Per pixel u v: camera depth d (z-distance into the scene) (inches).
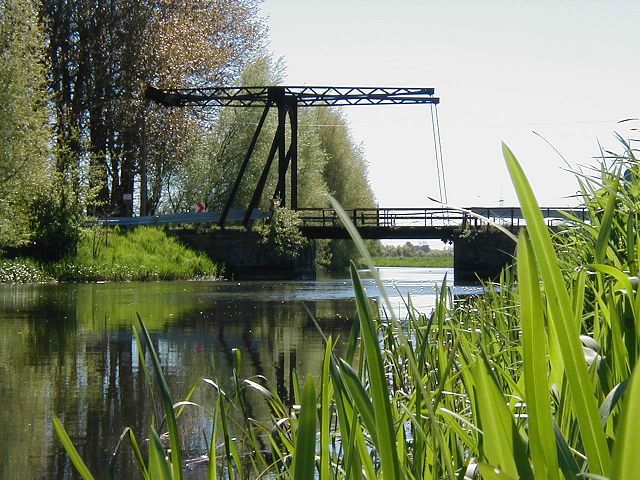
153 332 358.6
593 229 96.0
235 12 1373.0
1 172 848.3
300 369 249.0
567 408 42.7
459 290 623.2
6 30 866.8
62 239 898.7
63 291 665.0
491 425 29.3
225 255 1000.9
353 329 52.6
